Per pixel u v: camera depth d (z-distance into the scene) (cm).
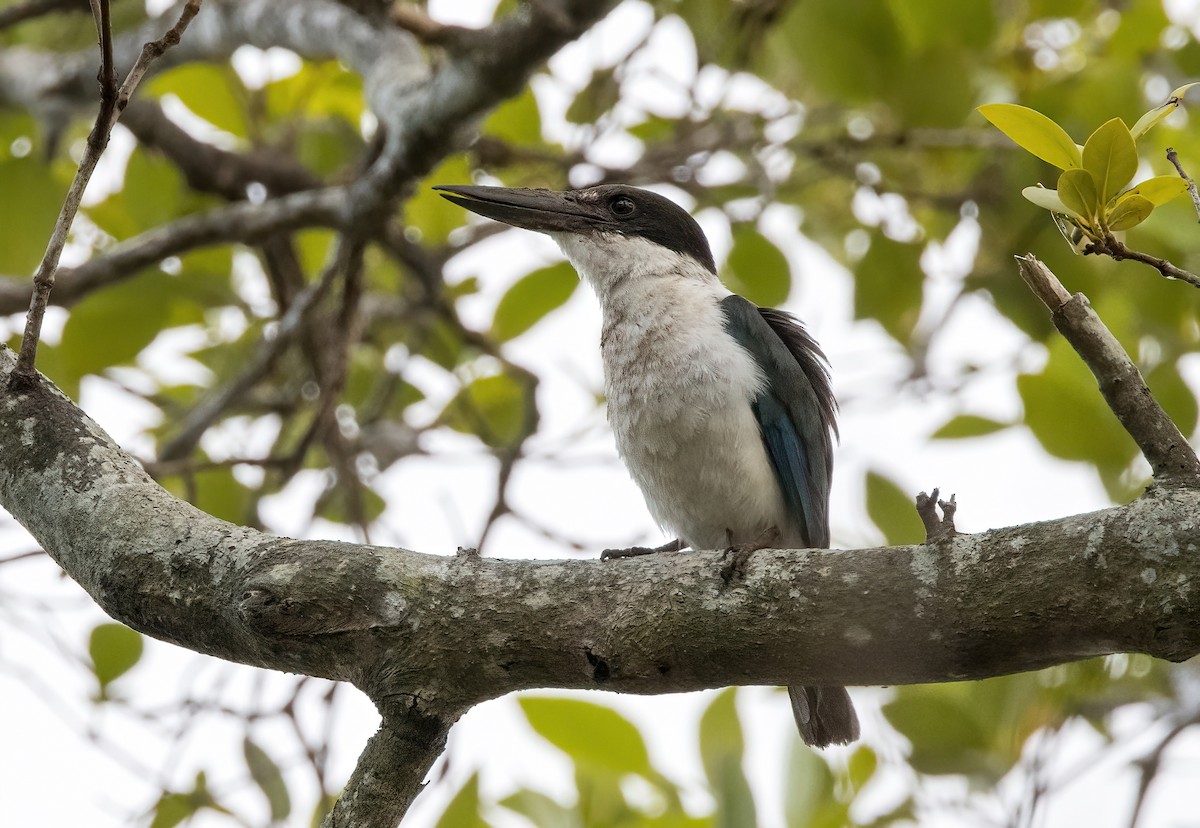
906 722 1017
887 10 1121
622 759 994
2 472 562
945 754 1005
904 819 997
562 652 507
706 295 870
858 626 478
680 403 805
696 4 1177
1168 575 436
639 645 501
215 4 1100
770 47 1186
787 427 820
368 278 1352
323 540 532
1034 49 1227
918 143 1138
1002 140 1113
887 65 1135
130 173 1263
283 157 1300
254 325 1276
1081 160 538
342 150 1312
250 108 1269
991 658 468
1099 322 489
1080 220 545
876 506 1070
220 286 1259
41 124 1181
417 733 507
